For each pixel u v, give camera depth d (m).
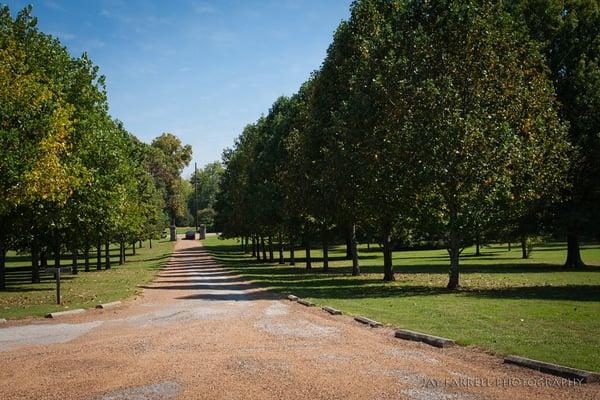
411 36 21.97
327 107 28.89
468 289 20.41
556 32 32.84
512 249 59.50
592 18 32.97
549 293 17.97
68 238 32.38
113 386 7.62
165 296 20.33
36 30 28.20
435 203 21.78
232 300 18.33
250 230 53.12
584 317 12.34
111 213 32.03
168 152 114.25
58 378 8.11
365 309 14.67
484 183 19.89
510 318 12.31
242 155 54.31
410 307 14.84
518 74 21.22
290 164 33.94
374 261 45.97
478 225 20.44
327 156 26.30
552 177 22.56
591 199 31.70
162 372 8.29
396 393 6.92
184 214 128.75
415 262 42.25
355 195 24.48
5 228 25.17
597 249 51.91
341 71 27.59
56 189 21.09
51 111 20.70
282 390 7.19
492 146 19.80
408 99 20.86
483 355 8.83
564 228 31.67
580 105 31.80
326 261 35.84
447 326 11.40
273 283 25.52
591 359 8.12
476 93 20.70
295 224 37.12
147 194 57.81
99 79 30.50
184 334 11.52
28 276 38.41
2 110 18.92
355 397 6.81
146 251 78.69
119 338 11.24
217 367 8.49
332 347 9.82
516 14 33.28
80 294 21.34
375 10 26.58
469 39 20.75
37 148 19.27
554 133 22.03
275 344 10.22
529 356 8.39
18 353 9.98
